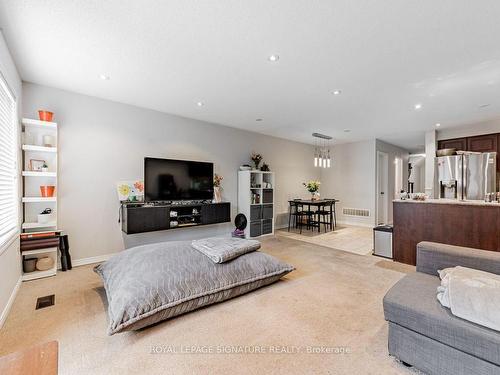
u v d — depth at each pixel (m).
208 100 3.53
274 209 6.05
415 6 1.66
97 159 3.43
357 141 6.58
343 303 2.17
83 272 2.98
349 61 2.41
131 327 1.62
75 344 1.61
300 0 1.62
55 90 3.11
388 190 6.93
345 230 5.86
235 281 2.21
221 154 4.94
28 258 2.85
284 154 6.30
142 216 3.53
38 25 1.88
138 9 1.71
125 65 2.51
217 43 2.12
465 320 1.22
